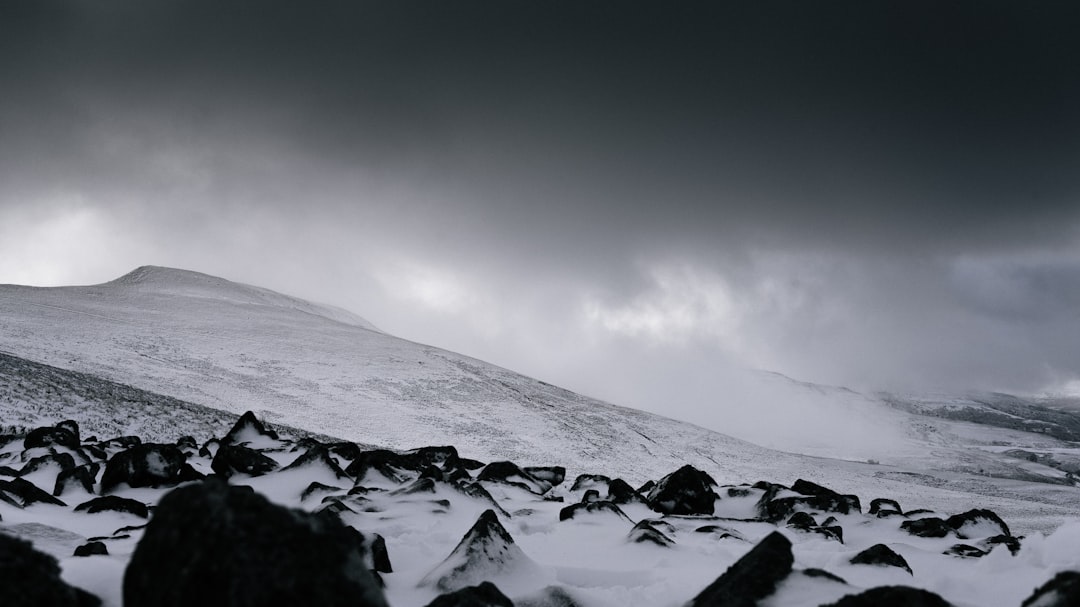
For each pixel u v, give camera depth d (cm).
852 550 1027
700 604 578
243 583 347
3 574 380
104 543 770
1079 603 429
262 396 6894
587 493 1567
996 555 855
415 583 718
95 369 6272
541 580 732
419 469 1781
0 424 3200
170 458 1423
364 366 9044
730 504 1570
